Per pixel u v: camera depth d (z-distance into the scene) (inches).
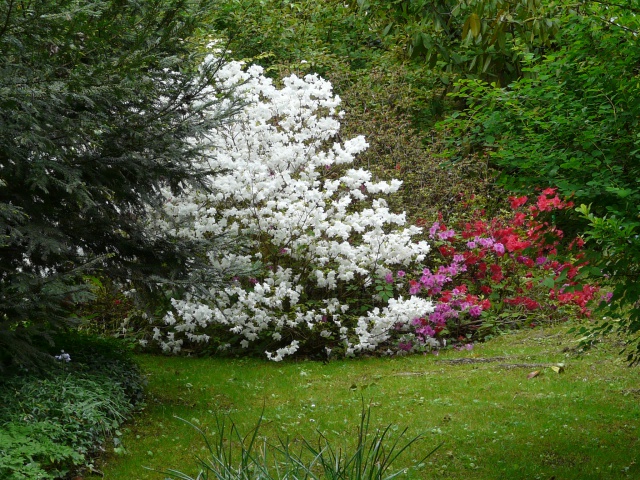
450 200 423.8
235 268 254.7
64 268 231.1
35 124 185.3
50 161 199.0
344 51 566.3
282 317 332.8
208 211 330.0
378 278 347.3
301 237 334.0
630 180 176.6
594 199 182.2
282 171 345.4
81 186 204.1
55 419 199.2
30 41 186.5
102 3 184.9
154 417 237.3
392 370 308.8
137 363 296.0
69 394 212.7
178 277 247.3
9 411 196.5
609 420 225.6
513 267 379.9
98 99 208.7
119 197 238.4
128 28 202.8
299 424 232.5
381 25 561.9
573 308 363.9
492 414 238.1
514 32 457.7
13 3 176.9
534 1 391.5
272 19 540.4
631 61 175.3
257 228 334.0
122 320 362.9
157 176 236.2
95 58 201.3
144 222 264.4
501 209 425.4
